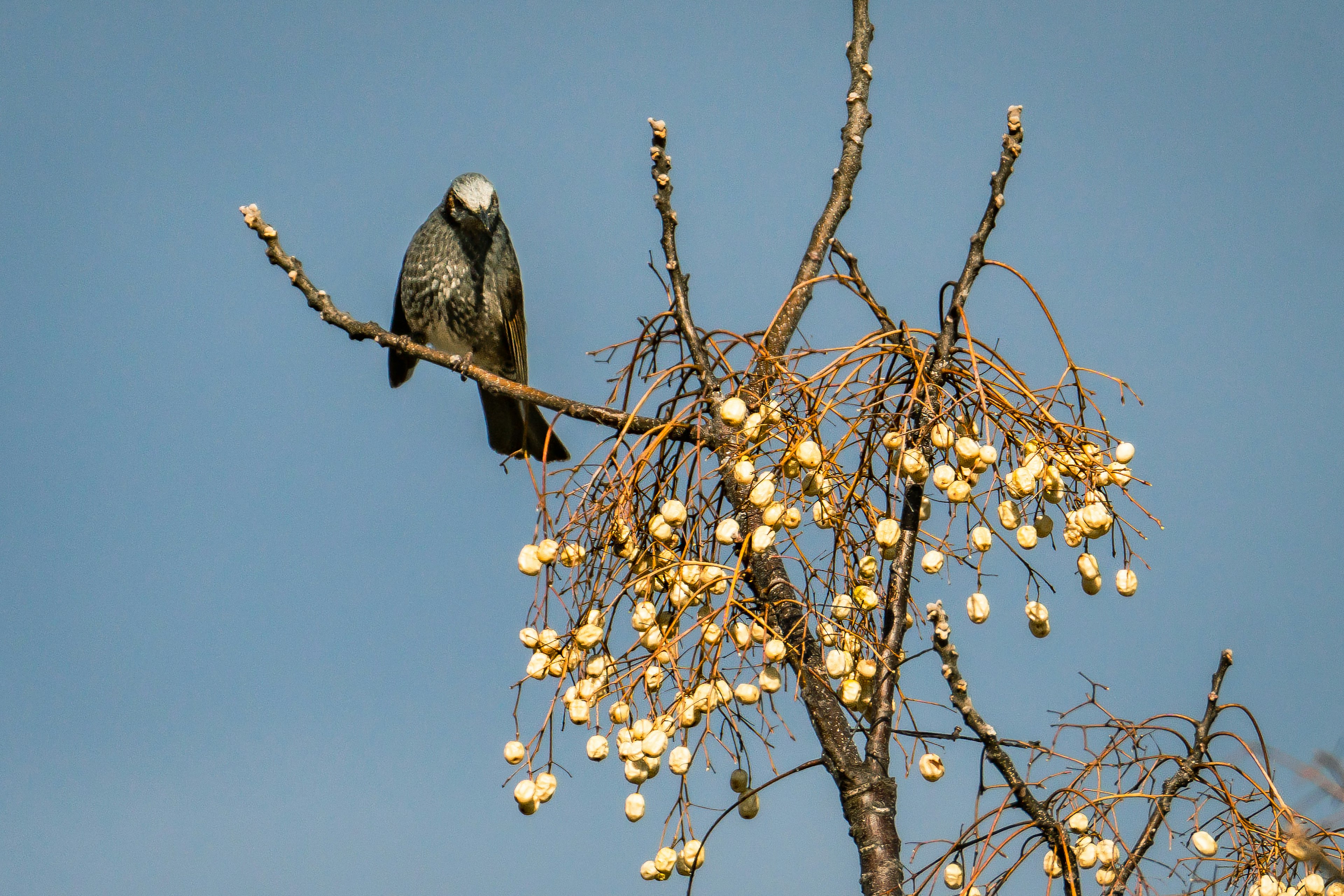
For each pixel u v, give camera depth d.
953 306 6.59
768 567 6.68
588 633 6.11
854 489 6.32
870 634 6.09
